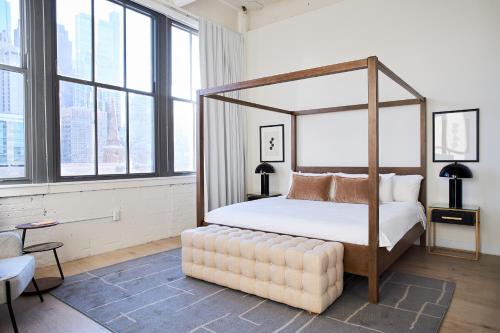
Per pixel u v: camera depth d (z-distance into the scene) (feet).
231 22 17.97
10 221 10.09
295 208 11.43
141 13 14.10
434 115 12.88
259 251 8.02
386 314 7.29
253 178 18.56
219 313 7.41
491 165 11.79
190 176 15.81
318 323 6.92
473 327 6.75
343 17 15.15
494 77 11.73
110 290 8.79
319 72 8.39
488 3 11.81
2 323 7.10
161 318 7.22
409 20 13.42
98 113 12.60
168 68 15.07
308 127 16.31
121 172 13.38
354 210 10.94
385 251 8.48
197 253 9.36
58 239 11.22
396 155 13.78
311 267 7.19
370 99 7.75
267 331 6.62
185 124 15.96
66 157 11.62
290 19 16.90
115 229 12.91
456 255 11.76
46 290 8.65
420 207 12.28
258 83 9.58
